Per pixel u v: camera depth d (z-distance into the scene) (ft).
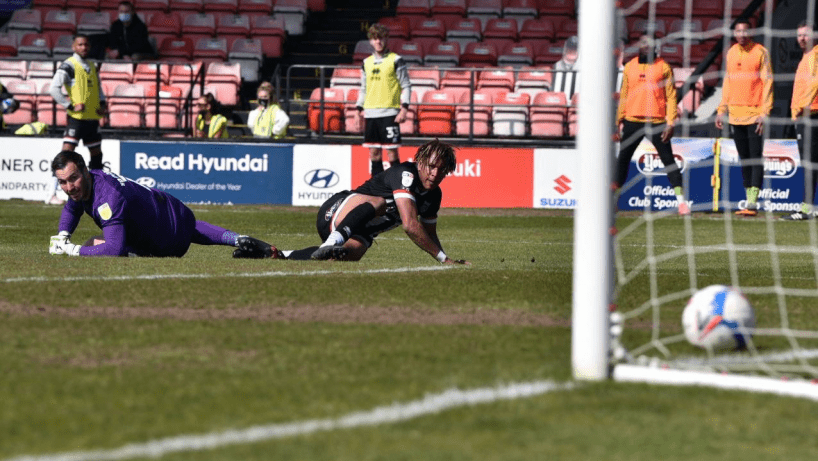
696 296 45.29
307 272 70.44
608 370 38.24
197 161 183.01
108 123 213.05
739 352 44.88
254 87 237.45
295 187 182.09
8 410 32.76
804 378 39.55
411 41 245.86
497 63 234.99
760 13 217.97
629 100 143.33
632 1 245.45
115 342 44.47
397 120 156.56
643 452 29.40
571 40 216.54
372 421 31.81
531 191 181.47
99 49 226.99
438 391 35.83
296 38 259.80
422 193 79.77
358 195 81.97
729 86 153.28
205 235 85.35
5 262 72.13
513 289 63.31
